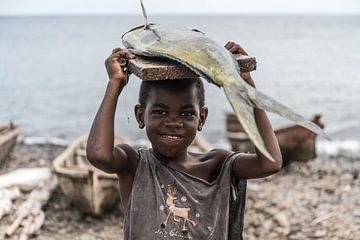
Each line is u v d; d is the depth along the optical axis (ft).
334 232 30.35
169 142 9.49
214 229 9.65
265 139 9.79
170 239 9.46
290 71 161.48
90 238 28.68
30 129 81.41
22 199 30.86
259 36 380.99
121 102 98.68
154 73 8.65
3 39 341.41
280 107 7.68
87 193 29.66
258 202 35.29
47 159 49.55
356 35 401.49
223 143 70.08
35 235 28.27
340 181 42.45
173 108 9.38
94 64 185.47
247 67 9.36
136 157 10.19
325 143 67.97
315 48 264.52
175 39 9.11
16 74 153.69
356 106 101.86
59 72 158.61
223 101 100.99
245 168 9.95
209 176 10.30
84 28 527.81
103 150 9.23
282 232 30.17
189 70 8.74
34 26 580.71
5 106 101.60
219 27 553.23
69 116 92.12
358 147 66.03
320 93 118.52
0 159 43.93
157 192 9.71
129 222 9.77
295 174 43.75
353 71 162.81
